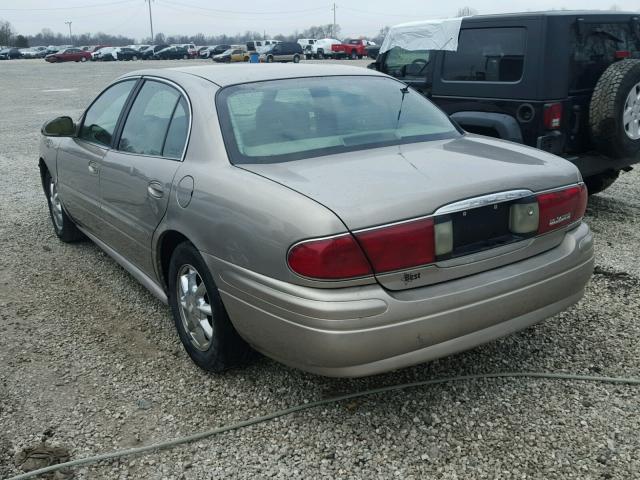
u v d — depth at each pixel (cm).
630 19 637
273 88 373
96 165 452
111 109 466
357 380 343
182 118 367
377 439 296
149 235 379
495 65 621
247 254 288
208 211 313
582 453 282
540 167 322
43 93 2444
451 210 279
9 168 1012
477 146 360
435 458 282
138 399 335
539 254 316
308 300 263
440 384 338
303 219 265
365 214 263
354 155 330
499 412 313
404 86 427
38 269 535
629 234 591
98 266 539
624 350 370
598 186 709
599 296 446
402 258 269
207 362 347
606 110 578
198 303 346
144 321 430
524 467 275
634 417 306
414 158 324
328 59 5491
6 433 308
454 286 282
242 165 320
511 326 302
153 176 367
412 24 714
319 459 284
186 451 293
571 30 581
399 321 267
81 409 327
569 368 352
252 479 273
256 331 293
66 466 282
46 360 378
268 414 317
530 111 593
